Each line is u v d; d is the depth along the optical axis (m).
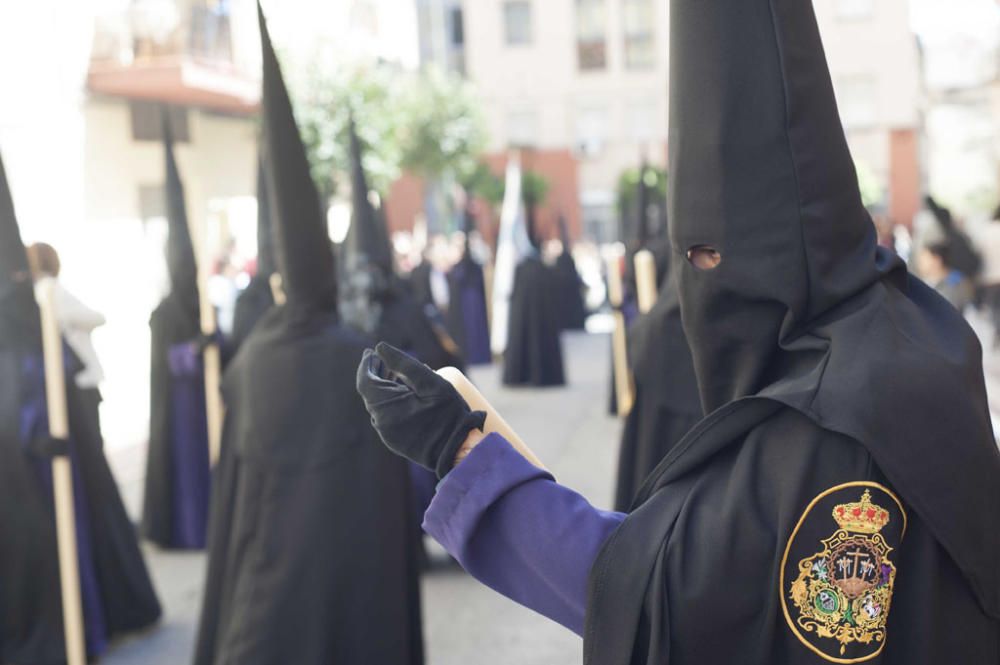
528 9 29.75
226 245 11.75
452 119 22.97
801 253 1.27
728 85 1.28
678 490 1.32
